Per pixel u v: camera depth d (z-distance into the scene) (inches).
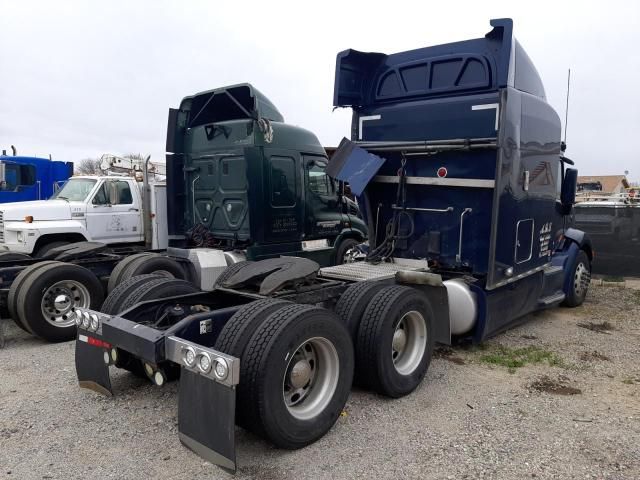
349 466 131.2
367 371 167.3
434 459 134.6
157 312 167.9
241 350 130.3
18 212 352.5
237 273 188.2
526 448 140.3
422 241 242.5
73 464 132.4
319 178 368.8
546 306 273.3
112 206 391.5
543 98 247.6
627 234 434.0
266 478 125.6
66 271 240.2
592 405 169.3
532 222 240.8
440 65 231.3
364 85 253.6
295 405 142.2
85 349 163.6
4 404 168.4
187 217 368.8
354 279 195.3
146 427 152.9
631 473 127.8
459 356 217.8
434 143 221.5
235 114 359.3
